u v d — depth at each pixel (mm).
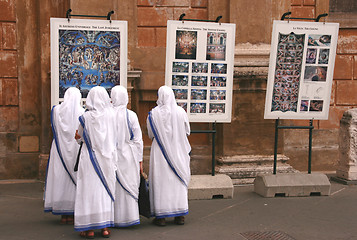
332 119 8539
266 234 4902
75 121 5070
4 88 7699
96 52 6133
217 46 6301
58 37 5992
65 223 5211
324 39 6457
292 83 6508
